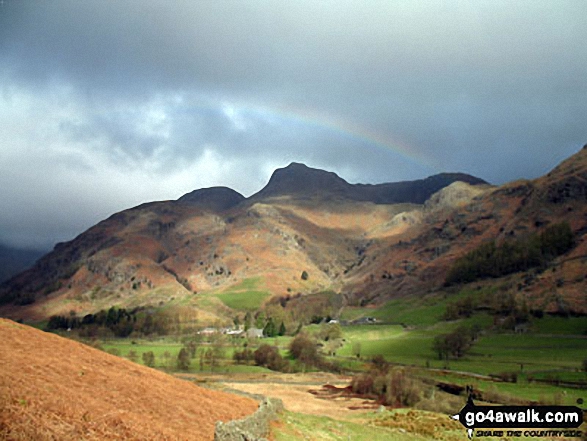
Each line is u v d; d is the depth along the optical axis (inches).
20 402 986.1
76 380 1342.3
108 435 992.2
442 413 3154.5
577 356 6589.6
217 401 1722.4
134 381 1557.6
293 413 2269.9
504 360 6653.5
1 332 1631.4
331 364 6988.2
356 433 2114.9
